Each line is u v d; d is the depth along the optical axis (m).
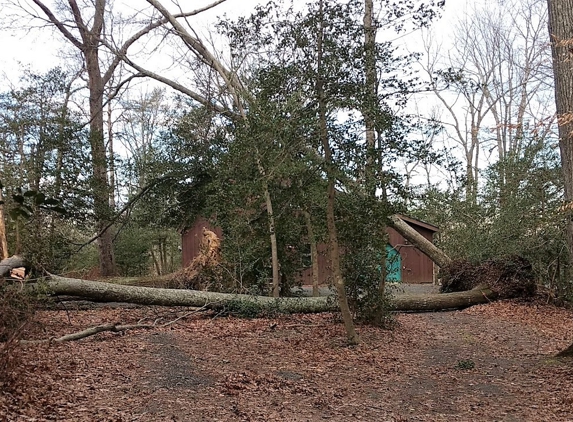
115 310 12.55
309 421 4.92
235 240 13.31
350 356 7.93
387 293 10.39
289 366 7.24
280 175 8.27
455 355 8.23
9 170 16.27
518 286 14.34
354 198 8.37
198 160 16.88
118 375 6.21
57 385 5.50
